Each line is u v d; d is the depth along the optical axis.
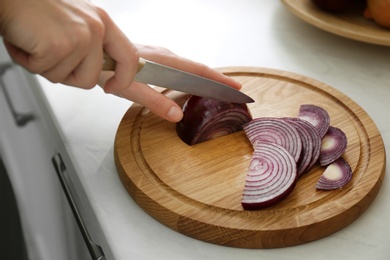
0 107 0.93
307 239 0.57
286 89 0.72
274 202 0.57
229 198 0.58
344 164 0.61
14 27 0.50
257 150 0.62
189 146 0.65
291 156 0.61
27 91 0.84
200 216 0.57
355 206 0.57
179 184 0.60
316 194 0.59
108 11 0.90
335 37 0.85
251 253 0.56
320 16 0.81
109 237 0.58
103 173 0.64
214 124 0.65
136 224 0.59
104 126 0.70
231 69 0.75
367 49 0.83
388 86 0.76
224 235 0.56
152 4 0.93
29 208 0.93
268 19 0.90
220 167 0.62
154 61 0.66
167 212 0.57
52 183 0.80
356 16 0.82
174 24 0.88
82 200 0.65
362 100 0.74
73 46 0.51
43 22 0.50
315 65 0.80
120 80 0.57
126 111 0.69
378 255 0.56
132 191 0.60
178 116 0.65
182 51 0.82
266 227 0.56
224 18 0.90
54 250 0.88
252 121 0.66
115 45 0.55
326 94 0.71
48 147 0.78
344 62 0.80
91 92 0.75
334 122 0.67
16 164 0.94
